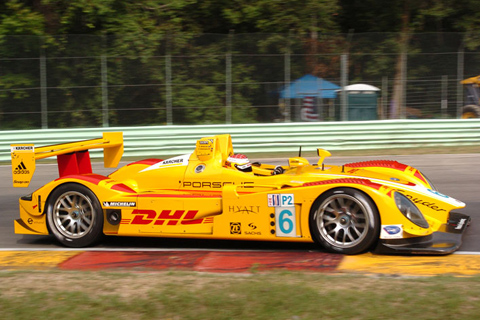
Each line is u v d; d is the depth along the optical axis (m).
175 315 3.39
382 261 4.72
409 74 13.38
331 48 13.41
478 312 3.26
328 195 4.95
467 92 13.34
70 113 13.30
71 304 3.58
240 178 5.62
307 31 17.38
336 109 13.38
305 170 5.71
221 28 18.98
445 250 4.78
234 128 12.66
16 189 9.06
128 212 5.48
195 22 18.84
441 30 19.19
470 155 11.30
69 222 5.68
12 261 5.13
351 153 12.24
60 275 4.23
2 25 16.55
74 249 5.56
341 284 3.81
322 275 4.07
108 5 16.56
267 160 11.50
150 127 12.61
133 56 13.40
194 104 13.45
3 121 13.17
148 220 5.45
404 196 5.01
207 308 3.45
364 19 19.78
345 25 20.02
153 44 13.50
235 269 4.59
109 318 3.39
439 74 13.35
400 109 13.38
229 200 5.22
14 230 6.48
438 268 4.49
